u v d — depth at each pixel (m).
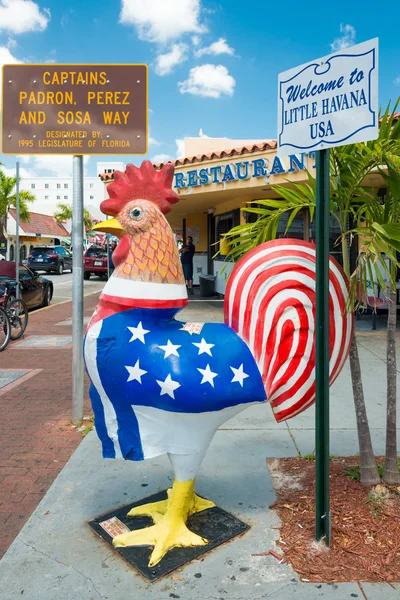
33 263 29.62
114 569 2.71
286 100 2.80
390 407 3.35
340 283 2.83
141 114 4.72
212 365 2.57
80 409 5.04
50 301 16.05
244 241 3.58
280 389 2.72
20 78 4.67
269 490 3.52
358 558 2.72
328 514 2.81
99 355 2.63
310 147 2.64
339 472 3.67
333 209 3.33
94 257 24.88
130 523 3.10
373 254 2.67
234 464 3.96
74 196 4.85
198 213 18.53
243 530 3.01
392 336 3.31
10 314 9.21
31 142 4.71
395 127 3.01
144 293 2.62
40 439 4.66
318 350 2.66
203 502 3.27
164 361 2.56
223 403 2.61
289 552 2.80
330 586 2.53
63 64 4.67
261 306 2.67
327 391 2.71
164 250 2.68
